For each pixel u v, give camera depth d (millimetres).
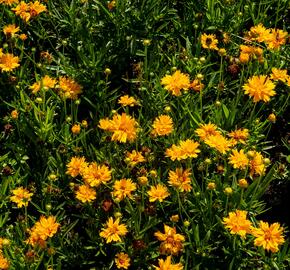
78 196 1182
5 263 1132
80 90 1358
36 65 1443
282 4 1569
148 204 1229
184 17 1521
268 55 1462
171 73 1426
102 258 1240
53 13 1543
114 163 1287
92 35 1484
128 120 1220
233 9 1507
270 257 1180
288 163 1364
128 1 1493
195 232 1166
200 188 1245
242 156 1185
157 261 1223
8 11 1493
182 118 1336
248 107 1405
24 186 1311
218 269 1190
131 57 1479
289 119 1421
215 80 1422
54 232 1146
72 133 1369
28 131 1335
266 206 1330
